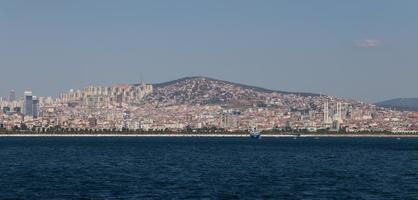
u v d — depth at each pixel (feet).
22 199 647.15
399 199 654.12
